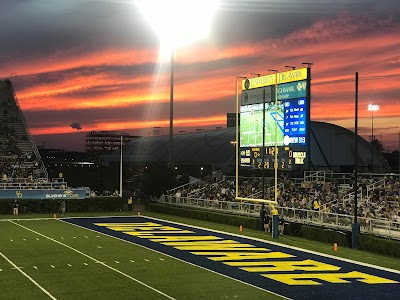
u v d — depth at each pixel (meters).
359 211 36.31
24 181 59.69
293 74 39.03
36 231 38.16
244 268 25.27
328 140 60.03
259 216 40.97
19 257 27.56
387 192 39.84
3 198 52.66
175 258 27.70
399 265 26.39
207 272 24.25
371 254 29.72
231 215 43.47
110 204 55.00
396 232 31.02
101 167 78.31
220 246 31.83
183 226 42.00
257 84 42.19
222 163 73.56
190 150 78.88
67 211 53.53
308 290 21.08
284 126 39.69
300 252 29.97
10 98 79.81
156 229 39.91
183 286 21.47
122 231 38.53
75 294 19.92
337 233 33.12
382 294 20.55
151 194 58.69
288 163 39.28
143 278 22.83
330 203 39.34
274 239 34.94
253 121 42.53
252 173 57.56
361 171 61.06
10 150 69.06
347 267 25.80
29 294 19.86
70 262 26.23
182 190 58.09
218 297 19.81
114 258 27.45
